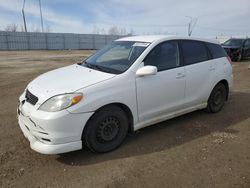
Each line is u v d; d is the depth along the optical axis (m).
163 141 4.01
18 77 10.53
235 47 16.80
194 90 4.69
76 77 3.65
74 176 3.06
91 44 50.28
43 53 31.11
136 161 3.41
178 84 4.32
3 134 4.21
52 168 3.23
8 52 32.66
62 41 45.94
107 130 3.58
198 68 4.69
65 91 3.21
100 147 3.55
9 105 5.96
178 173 3.12
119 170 3.19
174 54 4.37
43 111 3.14
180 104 4.47
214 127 4.60
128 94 3.64
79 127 3.24
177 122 4.82
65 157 3.49
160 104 4.14
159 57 4.12
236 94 7.12
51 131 3.10
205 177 3.04
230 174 3.10
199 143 3.95
